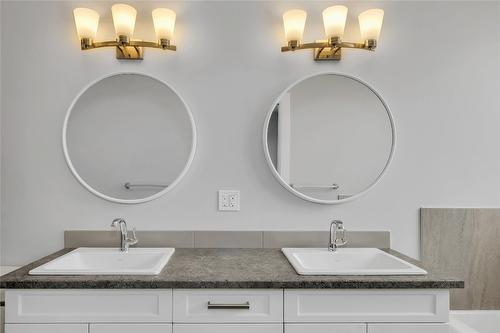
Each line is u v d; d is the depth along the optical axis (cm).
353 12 184
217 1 183
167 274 133
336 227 170
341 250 171
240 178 183
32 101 180
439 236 183
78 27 169
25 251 180
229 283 125
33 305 125
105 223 180
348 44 171
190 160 180
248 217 182
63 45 182
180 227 182
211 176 183
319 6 184
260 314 127
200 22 183
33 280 124
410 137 184
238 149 183
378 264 163
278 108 182
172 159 181
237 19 184
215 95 183
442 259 183
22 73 181
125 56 180
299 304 128
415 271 132
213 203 182
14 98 180
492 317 180
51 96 181
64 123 178
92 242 179
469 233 183
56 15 182
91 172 179
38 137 180
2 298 155
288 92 182
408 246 183
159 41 171
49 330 125
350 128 183
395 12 184
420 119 184
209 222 182
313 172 182
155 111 182
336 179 182
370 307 128
